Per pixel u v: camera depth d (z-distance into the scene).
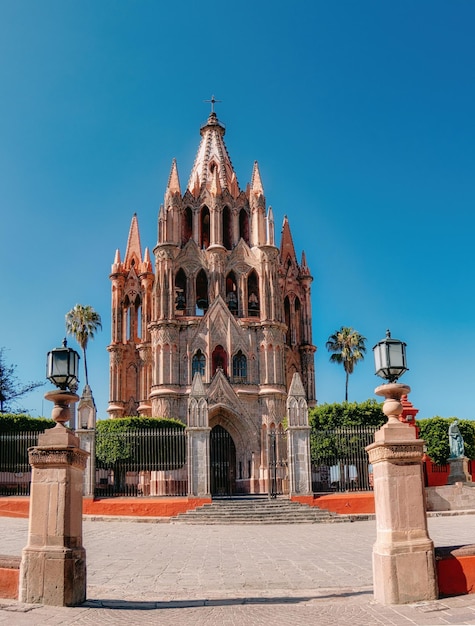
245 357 67.75
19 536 26.42
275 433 43.00
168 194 72.12
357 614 11.23
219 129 82.38
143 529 31.92
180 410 65.31
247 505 37.25
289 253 80.88
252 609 12.08
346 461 42.78
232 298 74.44
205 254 72.06
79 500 12.95
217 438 64.56
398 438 12.44
